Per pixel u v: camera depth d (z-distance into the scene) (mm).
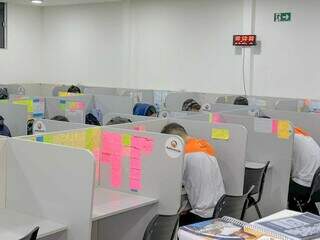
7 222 2219
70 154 2186
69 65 9156
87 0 8203
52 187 2256
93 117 5691
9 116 4754
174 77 7754
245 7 6883
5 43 8992
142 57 8102
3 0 8492
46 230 2121
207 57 7371
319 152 4223
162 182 2723
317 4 6355
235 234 1318
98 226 2951
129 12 8172
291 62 6617
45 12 9469
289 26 6602
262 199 4164
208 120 4348
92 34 8742
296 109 6258
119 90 7863
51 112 5637
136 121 3922
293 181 4180
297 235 1337
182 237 1331
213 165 3146
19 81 9289
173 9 7684
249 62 6930
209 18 7309
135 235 2818
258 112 5238
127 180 2863
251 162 4172
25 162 2348
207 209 3064
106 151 2953
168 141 2693
